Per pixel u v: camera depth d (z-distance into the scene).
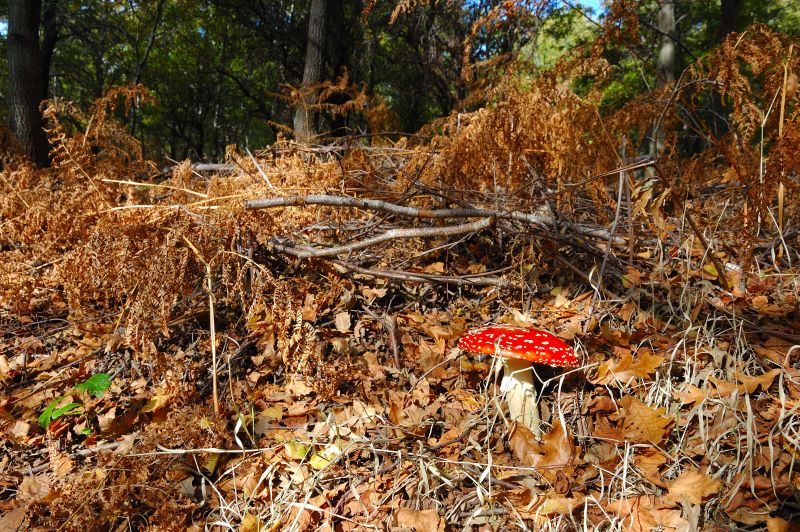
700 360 2.29
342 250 2.62
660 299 2.72
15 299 2.74
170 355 2.43
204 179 4.16
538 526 1.68
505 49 8.91
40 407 2.41
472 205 3.18
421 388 2.40
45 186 3.80
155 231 2.40
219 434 2.04
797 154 2.26
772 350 2.29
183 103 22.08
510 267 2.94
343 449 1.98
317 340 2.60
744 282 2.76
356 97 6.32
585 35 9.70
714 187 4.13
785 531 1.55
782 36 2.56
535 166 3.13
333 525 1.76
